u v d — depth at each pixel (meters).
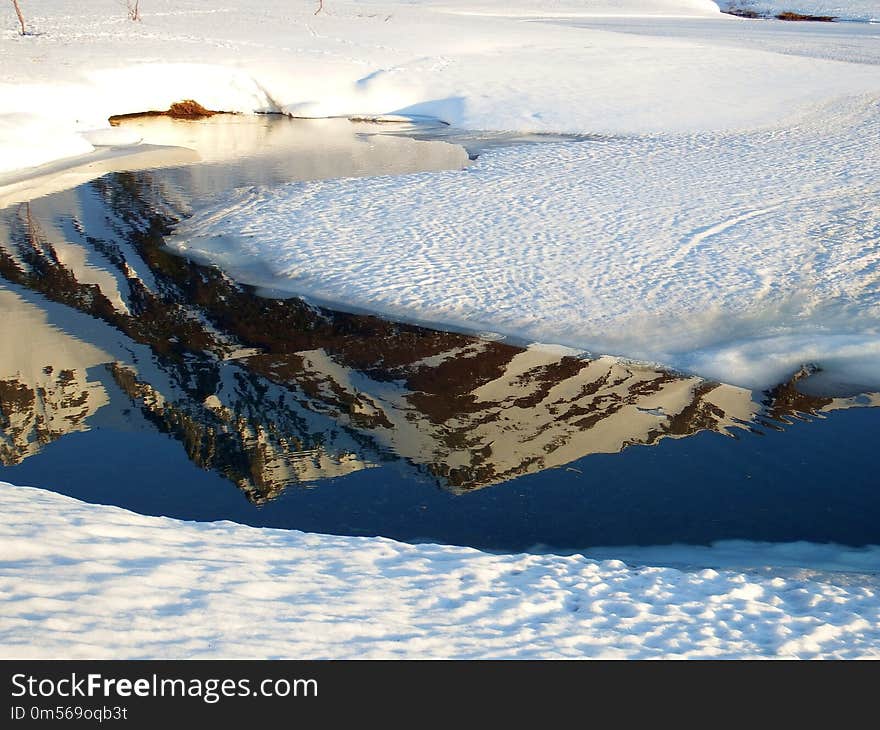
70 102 19.58
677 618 3.84
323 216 12.80
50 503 4.23
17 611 3.01
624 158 16.14
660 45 29.28
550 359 8.51
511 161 16.14
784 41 33.34
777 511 6.17
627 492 6.39
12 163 16.12
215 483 6.43
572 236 11.66
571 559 4.58
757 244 11.27
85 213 13.38
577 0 53.09
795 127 18.20
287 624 3.32
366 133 20.05
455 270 10.53
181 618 3.22
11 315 9.52
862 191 13.38
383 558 4.24
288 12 33.22
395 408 7.58
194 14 30.84
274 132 20.23
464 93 22.53
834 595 4.31
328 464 6.70
